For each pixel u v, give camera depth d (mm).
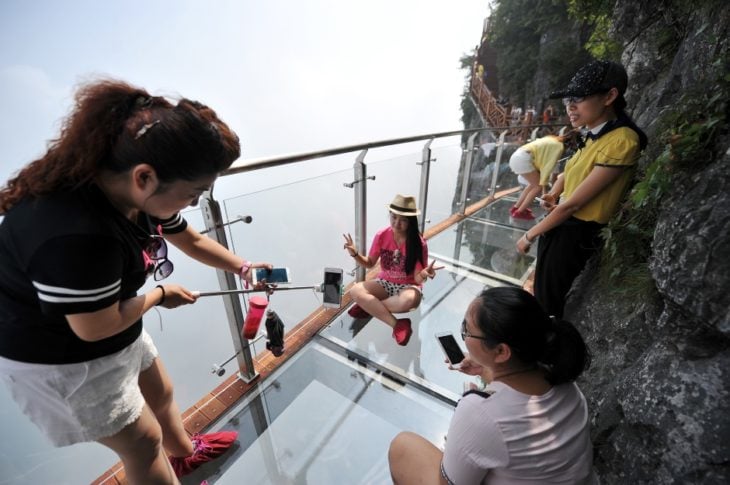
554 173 3342
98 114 568
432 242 3127
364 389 1860
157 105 599
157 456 981
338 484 1444
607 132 1465
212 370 1609
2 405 929
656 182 1203
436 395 1833
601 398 1301
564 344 801
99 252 605
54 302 592
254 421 1636
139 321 900
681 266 965
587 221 1587
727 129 1057
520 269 2951
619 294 1460
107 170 610
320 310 2273
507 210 3826
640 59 3143
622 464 1054
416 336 2246
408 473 1046
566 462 759
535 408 778
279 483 1438
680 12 2652
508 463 763
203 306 1475
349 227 2266
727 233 882
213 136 607
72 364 728
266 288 1373
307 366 1944
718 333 896
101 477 1297
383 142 2051
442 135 2646
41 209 576
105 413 803
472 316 864
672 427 897
